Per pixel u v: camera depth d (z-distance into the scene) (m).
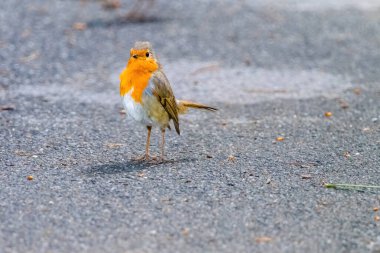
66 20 21.36
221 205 8.54
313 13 23.14
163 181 9.41
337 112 13.46
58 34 19.67
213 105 13.95
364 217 8.27
